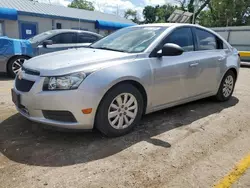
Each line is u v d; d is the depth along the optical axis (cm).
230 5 2798
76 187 218
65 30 777
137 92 325
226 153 288
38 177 231
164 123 373
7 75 743
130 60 322
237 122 388
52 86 279
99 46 397
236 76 511
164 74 351
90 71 287
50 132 327
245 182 234
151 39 365
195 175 243
